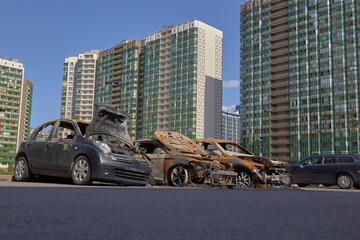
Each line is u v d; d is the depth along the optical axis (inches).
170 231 92.0
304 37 3602.4
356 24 3297.2
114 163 343.6
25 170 396.8
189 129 4591.5
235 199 196.9
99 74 5743.1
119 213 123.1
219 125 4877.0
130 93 5211.6
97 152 342.0
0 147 5654.5
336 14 3417.8
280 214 133.7
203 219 115.3
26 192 199.6
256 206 160.7
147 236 84.4
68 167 358.3
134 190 247.1
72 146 360.8
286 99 3673.7
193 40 4722.0
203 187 391.5
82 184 345.1
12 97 5841.5
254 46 3976.4
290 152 3553.2
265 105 3811.5
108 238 80.9
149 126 4972.9
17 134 5851.4
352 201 205.5
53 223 99.1
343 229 102.3
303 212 142.1
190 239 82.8
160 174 428.8
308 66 3540.8
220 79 4963.1
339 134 3270.2
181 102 4712.1
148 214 122.8
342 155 653.3
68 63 6717.5
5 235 80.8
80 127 397.1
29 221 100.8
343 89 3297.2
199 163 400.8
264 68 3870.6
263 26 3937.0
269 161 456.8
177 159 414.9
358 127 3171.8
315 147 3398.1
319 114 3412.9
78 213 120.0
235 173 427.8
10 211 118.8
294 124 3558.1
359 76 3221.0
